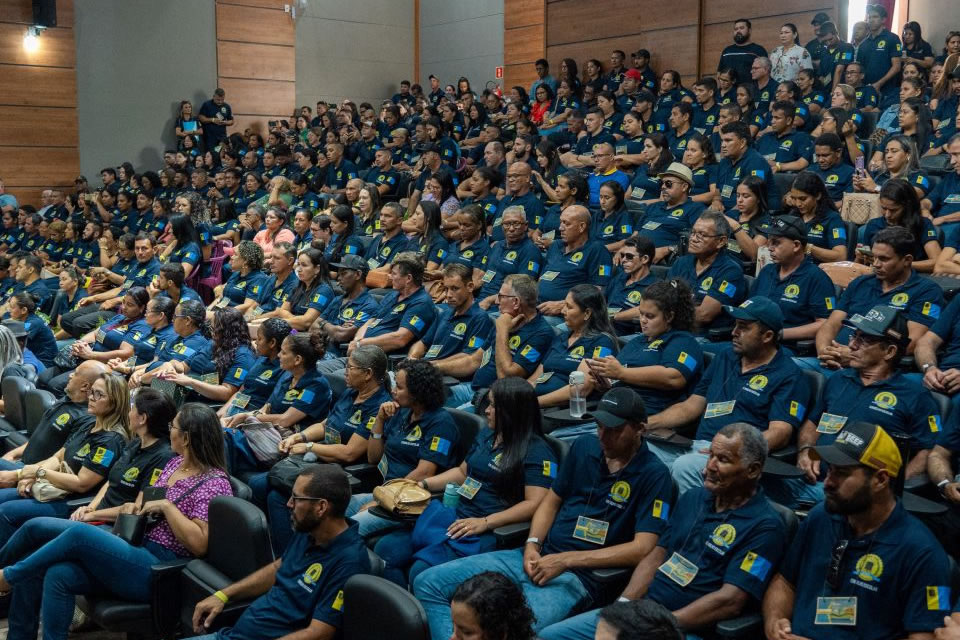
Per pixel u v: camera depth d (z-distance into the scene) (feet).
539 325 16.67
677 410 14.08
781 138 26.81
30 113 47.03
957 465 11.84
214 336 19.19
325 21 54.80
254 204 35.96
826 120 23.84
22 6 46.52
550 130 36.35
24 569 12.72
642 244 18.84
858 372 12.51
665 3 37.60
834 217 19.12
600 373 14.32
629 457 11.57
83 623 14.55
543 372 15.97
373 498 14.19
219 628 11.89
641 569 10.84
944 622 8.57
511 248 22.03
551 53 42.39
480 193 27.71
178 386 18.60
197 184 43.52
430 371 14.06
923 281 14.83
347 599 10.53
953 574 8.90
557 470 12.44
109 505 14.65
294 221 31.48
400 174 35.29
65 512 15.28
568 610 11.00
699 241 17.39
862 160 21.11
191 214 33.83
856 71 29.76
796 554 9.77
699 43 36.68
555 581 11.25
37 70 47.03
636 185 25.75
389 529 13.23
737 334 13.30
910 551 8.95
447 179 28.04
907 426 12.01
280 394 17.28
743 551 9.99
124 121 49.37
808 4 33.73
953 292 15.69
